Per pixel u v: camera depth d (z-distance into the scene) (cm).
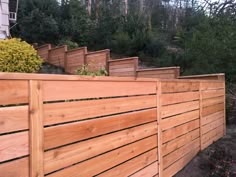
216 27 969
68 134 194
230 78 839
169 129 357
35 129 170
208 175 402
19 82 162
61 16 1662
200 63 884
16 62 517
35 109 170
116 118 246
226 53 844
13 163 157
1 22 916
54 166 183
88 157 212
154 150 316
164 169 343
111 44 1541
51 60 1141
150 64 1407
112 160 240
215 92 567
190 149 436
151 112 309
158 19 2162
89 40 1608
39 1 1606
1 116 152
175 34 1689
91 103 215
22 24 1505
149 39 1508
